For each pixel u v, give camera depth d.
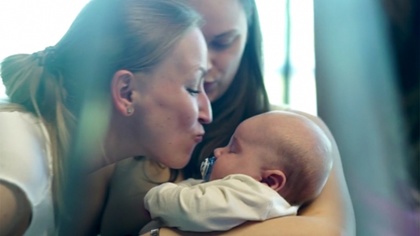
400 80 1.66
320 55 1.66
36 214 0.88
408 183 1.64
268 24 1.83
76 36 0.95
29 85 0.95
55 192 0.94
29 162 0.87
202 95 1.00
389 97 1.66
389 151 1.65
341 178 1.10
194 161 1.18
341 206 1.01
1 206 0.83
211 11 1.07
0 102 0.95
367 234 1.61
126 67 0.93
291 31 1.83
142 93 0.94
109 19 0.94
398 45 1.65
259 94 1.24
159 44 0.92
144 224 1.16
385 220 1.61
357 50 1.65
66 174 0.95
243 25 1.14
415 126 1.66
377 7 1.63
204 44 0.98
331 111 1.67
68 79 0.94
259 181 0.97
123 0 0.95
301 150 0.96
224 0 1.08
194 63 0.95
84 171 0.99
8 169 0.84
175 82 0.94
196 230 0.88
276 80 1.87
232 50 1.13
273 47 1.85
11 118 0.91
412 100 1.66
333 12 1.64
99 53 0.93
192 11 1.00
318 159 0.97
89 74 0.93
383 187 1.63
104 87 0.94
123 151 0.99
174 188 0.92
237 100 1.22
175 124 0.96
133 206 1.15
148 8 0.95
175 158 0.99
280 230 0.87
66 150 0.94
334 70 1.66
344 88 1.66
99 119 0.95
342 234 0.91
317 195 1.01
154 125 0.96
